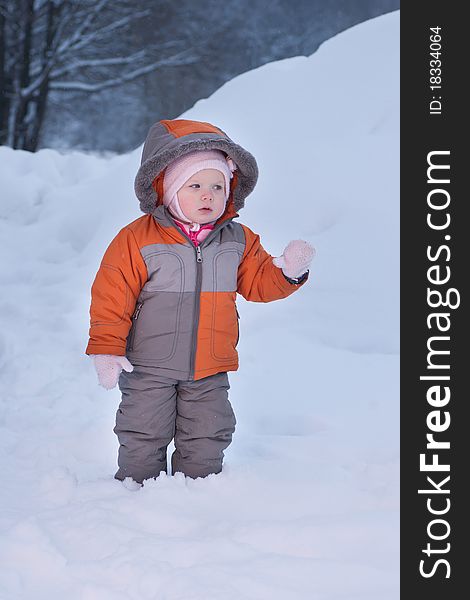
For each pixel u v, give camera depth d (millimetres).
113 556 2533
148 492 2979
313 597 2326
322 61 8156
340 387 4398
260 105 8008
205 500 2957
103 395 4508
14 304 6312
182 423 3227
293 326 5352
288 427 3992
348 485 3074
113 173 8500
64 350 5355
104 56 24922
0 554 2543
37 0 23328
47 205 8680
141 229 3152
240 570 2449
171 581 2373
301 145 7328
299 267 3197
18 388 4668
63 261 7664
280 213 6738
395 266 5918
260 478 3107
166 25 26672
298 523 2725
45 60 23109
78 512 2838
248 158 3217
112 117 27172
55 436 3865
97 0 24078
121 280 3084
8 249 7871
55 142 26812
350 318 5434
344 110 7527
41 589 2391
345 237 6305
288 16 29750
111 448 3717
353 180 6777
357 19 30188
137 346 3156
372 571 2469
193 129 3201
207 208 3137
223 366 3209
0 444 3752
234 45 28766
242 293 3350
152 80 26859
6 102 23094
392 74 7523
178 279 3125
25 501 3021
